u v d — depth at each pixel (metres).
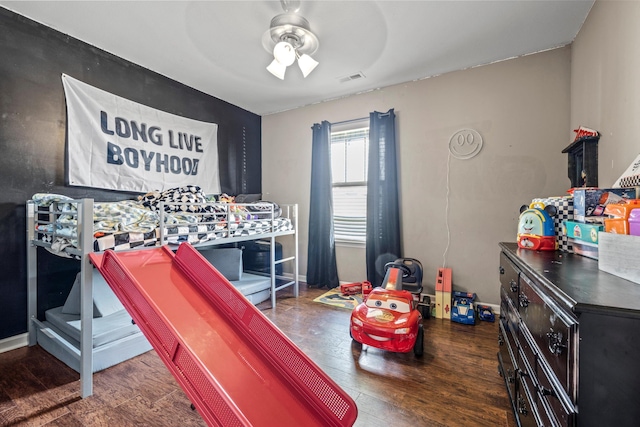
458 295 2.79
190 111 3.23
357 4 1.94
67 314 2.07
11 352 2.00
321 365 1.87
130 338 1.93
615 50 1.59
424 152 3.05
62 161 2.25
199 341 1.30
